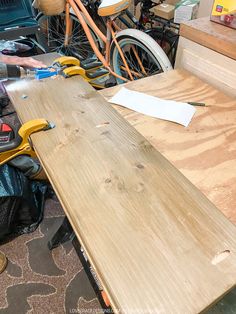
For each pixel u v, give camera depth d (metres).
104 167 0.52
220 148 0.61
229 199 0.50
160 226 0.42
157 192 0.47
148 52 1.45
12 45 1.42
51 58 0.96
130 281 0.35
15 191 1.08
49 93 0.75
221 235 0.41
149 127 0.67
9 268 1.10
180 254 0.38
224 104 0.76
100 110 0.68
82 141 0.58
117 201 0.46
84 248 0.40
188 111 0.72
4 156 0.70
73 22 1.95
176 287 0.35
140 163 0.53
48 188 1.37
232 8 0.80
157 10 1.72
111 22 1.59
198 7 1.59
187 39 0.88
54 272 1.09
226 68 0.79
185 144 0.62
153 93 0.81
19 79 0.81
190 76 0.89
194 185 0.50
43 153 0.55
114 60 1.68
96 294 0.96
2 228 1.09
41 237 1.21
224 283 0.35
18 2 1.46
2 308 0.99
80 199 0.46
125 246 0.39
